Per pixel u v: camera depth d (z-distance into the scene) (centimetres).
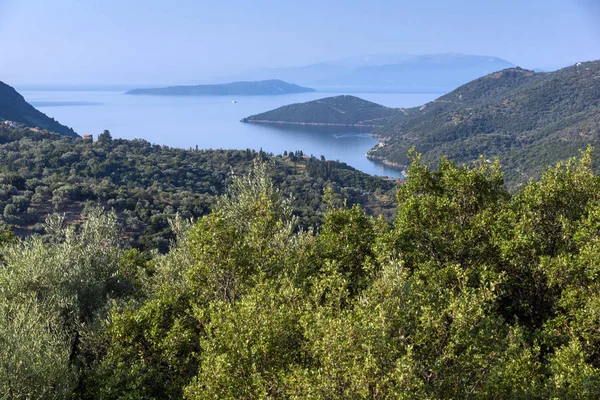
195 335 1555
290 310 1267
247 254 1714
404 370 855
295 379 991
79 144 13588
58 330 1566
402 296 1129
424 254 1833
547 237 1761
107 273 2258
